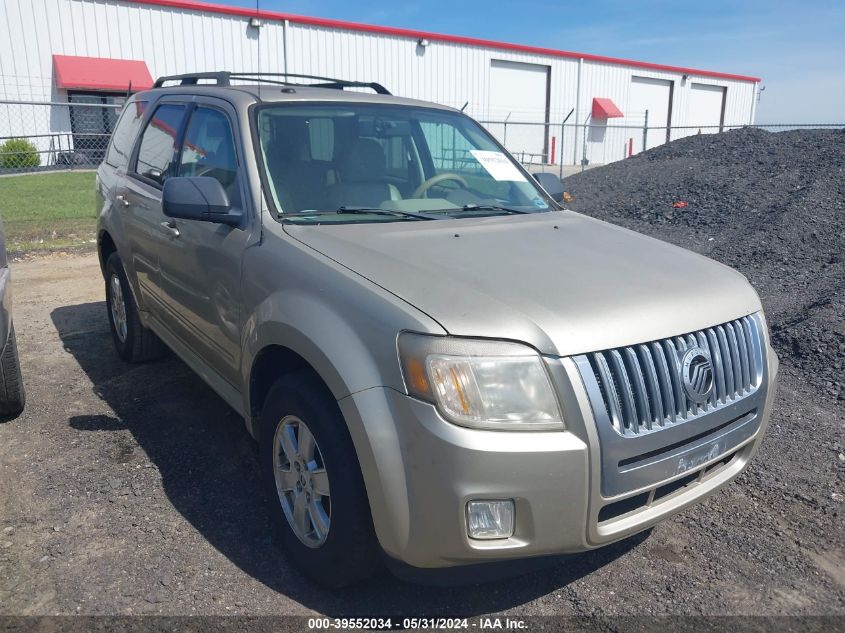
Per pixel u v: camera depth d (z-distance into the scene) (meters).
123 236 4.95
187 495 3.68
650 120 44.69
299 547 3.01
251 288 3.26
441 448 2.37
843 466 4.11
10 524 3.39
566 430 2.44
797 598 3.02
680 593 3.04
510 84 37.22
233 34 28.42
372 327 2.59
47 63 25.77
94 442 4.23
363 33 31.17
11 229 11.62
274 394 3.06
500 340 2.46
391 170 3.97
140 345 5.32
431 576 2.60
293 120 3.81
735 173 12.19
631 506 2.66
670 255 3.41
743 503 3.74
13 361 4.26
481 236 3.36
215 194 3.40
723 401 2.86
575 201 12.96
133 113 5.51
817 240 8.70
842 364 5.39
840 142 12.60
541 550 2.46
